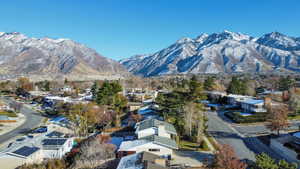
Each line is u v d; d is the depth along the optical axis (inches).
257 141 1881.2
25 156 1401.3
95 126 2551.7
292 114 2652.6
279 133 2034.9
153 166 1046.4
